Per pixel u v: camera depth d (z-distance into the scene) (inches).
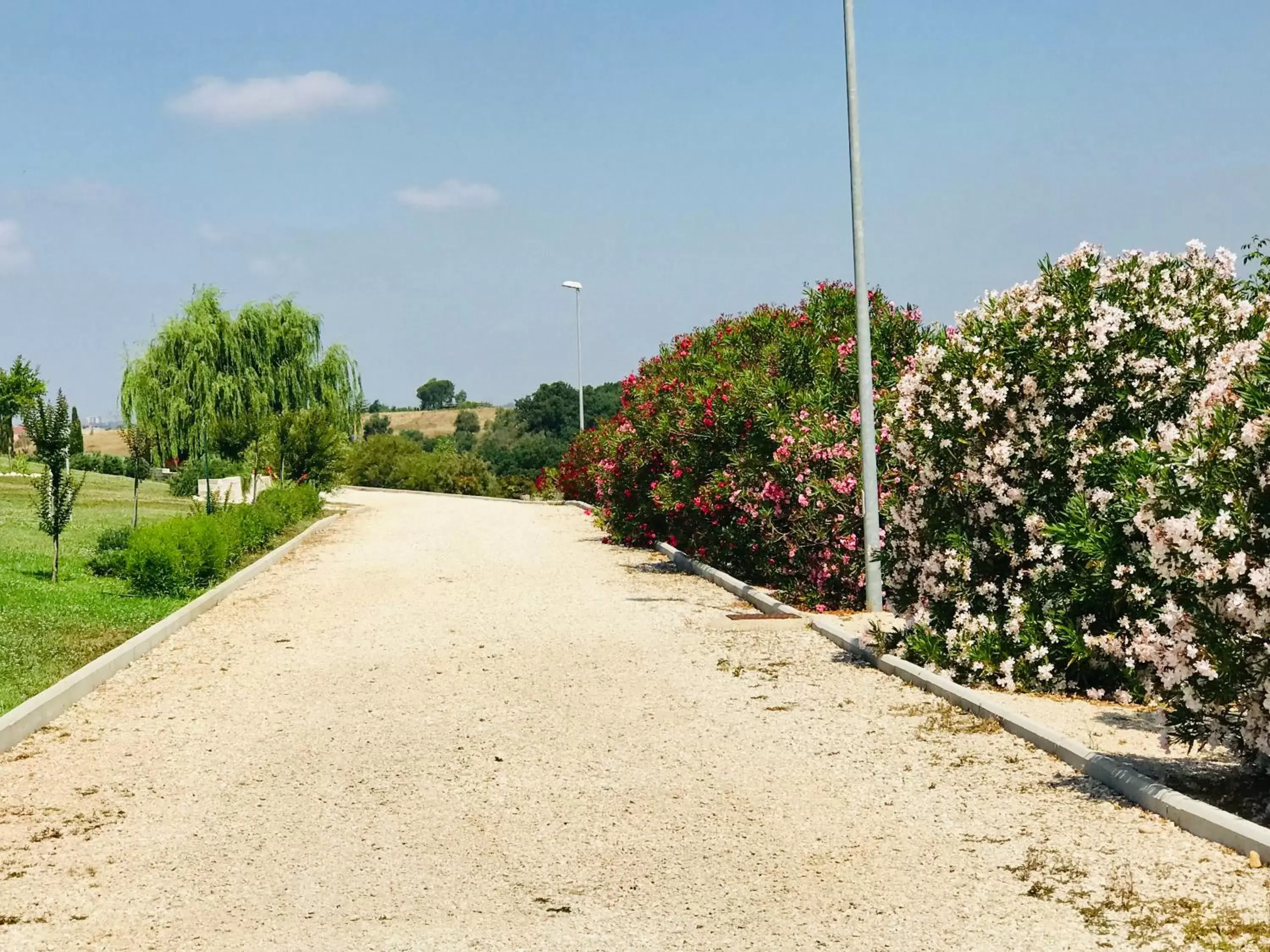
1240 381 296.0
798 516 649.0
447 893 245.1
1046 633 415.8
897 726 375.6
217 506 1047.0
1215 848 255.8
